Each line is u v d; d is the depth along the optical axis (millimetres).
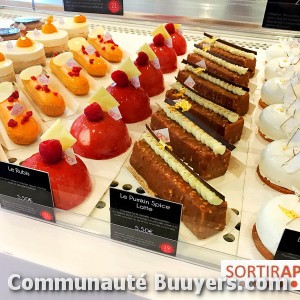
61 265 1107
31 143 1617
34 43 2168
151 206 1062
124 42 2467
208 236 1199
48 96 1768
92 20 2719
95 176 1451
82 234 1200
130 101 1760
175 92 1848
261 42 2434
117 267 1106
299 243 994
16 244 1165
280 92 1822
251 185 1439
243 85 2010
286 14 2145
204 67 2115
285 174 1377
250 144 1668
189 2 2512
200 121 1550
